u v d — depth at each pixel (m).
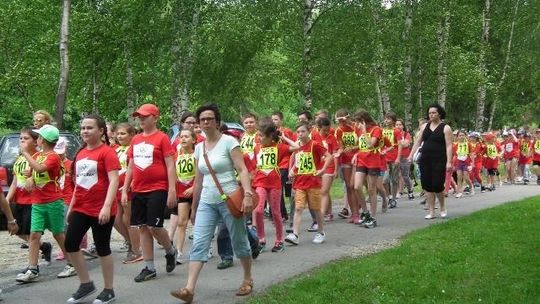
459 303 5.84
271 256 8.88
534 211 11.33
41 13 23.03
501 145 22.09
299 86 21.50
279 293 6.59
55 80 24.59
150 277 7.62
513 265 7.10
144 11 20.16
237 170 6.52
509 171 22.02
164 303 6.58
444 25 24.81
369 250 9.16
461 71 24.98
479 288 6.27
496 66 30.70
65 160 8.62
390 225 11.48
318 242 9.88
